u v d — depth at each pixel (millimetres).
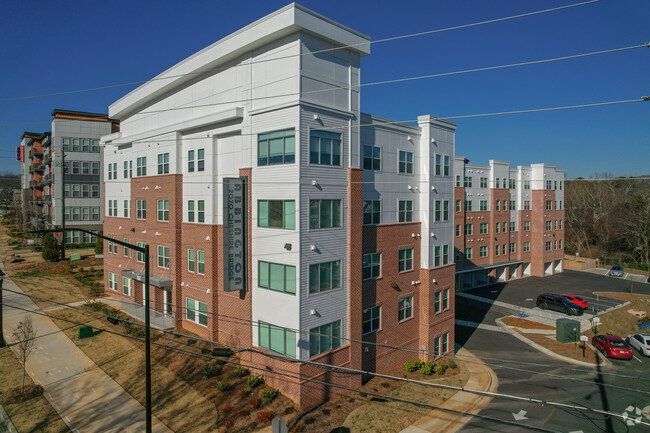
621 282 51781
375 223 21984
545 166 54781
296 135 17344
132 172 30438
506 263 50438
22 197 86625
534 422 17719
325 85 18375
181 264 25672
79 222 57188
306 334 17500
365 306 21094
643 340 27516
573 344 28938
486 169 49625
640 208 67375
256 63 19406
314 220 17891
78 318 27797
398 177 23484
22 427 15906
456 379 22312
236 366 20391
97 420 16391
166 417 16625
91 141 57656
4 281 37594
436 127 25281
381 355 22125
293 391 17625
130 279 31062
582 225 72000
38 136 72938
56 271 42281
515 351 27438
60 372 20406
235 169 21859
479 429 17141
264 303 19078
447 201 26266
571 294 44719
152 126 28156
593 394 20734
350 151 19531
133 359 21672
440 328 25453
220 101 21828
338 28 18516
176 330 25266
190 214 24812
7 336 24688
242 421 16172
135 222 30203
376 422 17062
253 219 19578
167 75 25047
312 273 17844
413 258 24312
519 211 53812
